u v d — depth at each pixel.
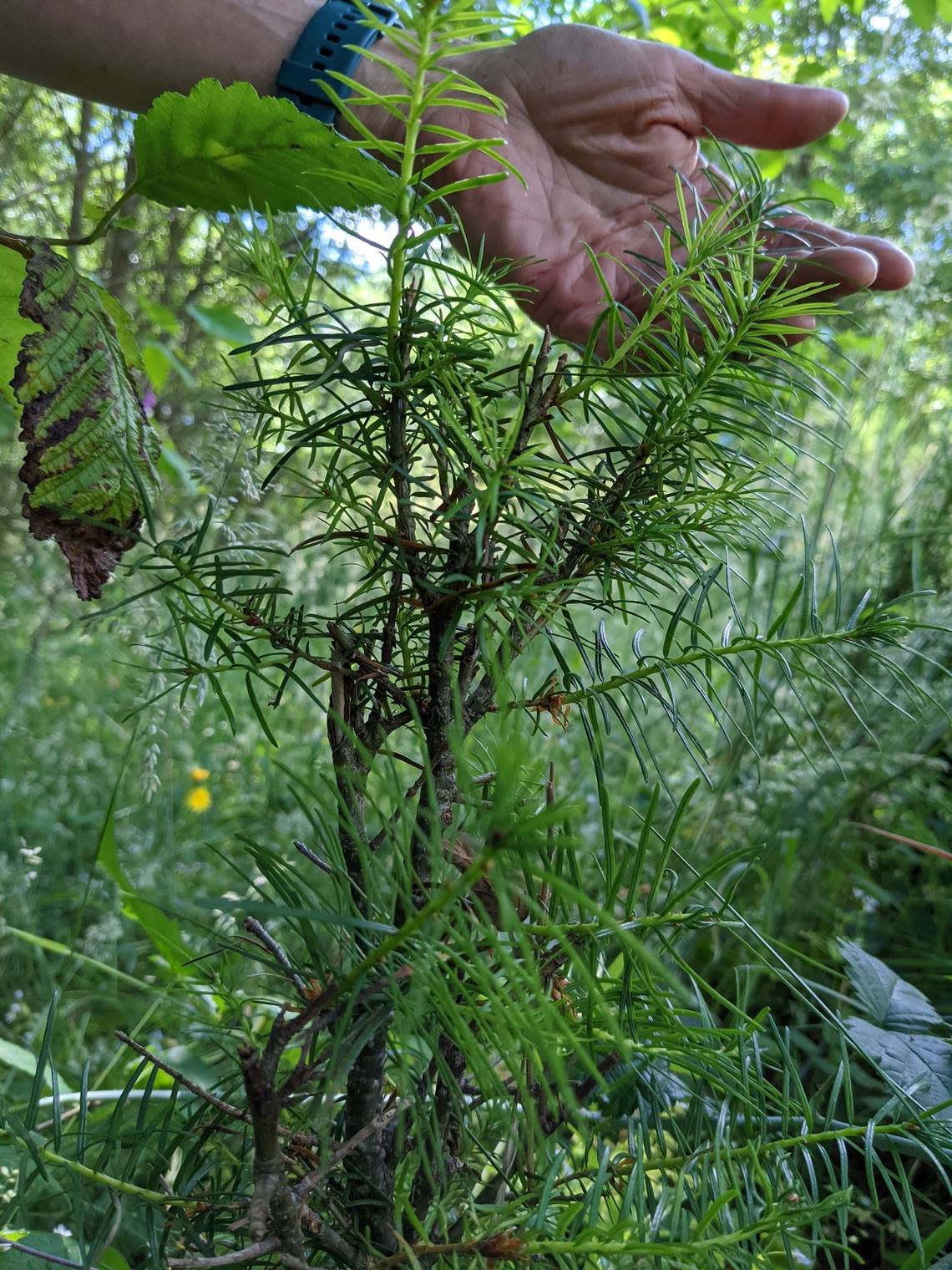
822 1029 0.43
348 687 0.21
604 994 0.21
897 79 1.28
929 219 0.79
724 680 0.69
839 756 0.53
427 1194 0.21
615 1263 0.19
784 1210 0.18
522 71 0.37
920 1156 0.28
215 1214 0.22
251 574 0.20
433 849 0.15
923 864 0.52
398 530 0.20
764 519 0.23
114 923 0.51
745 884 0.53
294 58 0.35
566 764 0.63
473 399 0.18
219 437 0.34
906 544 0.62
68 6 0.36
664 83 0.37
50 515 0.20
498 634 0.21
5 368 0.30
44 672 0.76
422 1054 0.18
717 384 0.22
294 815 0.62
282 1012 0.17
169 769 0.65
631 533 0.21
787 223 0.29
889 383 0.74
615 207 0.38
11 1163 0.24
